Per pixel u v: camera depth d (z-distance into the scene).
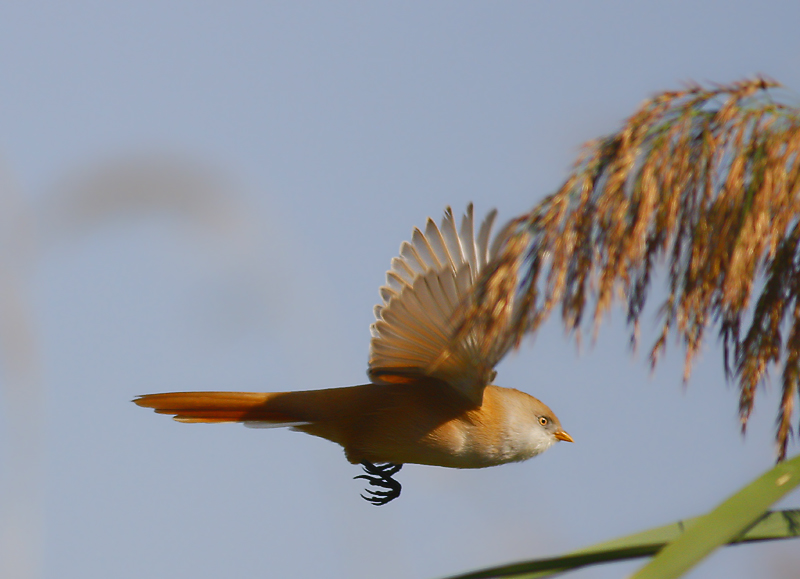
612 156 5.38
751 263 5.29
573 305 5.39
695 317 5.48
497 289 5.48
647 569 3.76
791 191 5.20
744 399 5.64
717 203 5.35
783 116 5.38
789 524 4.72
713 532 3.88
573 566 4.34
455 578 4.31
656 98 5.40
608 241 5.34
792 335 5.48
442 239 8.83
